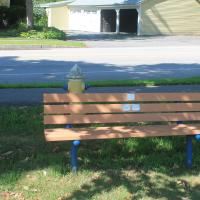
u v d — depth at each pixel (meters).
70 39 35.78
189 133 7.61
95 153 8.12
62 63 20.78
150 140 8.47
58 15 60.47
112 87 14.43
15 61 21.53
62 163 7.56
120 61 21.88
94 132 7.47
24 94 13.02
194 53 26.12
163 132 7.58
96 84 14.45
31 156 7.90
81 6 55.84
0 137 8.87
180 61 22.25
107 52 26.02
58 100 7.70
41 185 6.78
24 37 33.50
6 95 12.84
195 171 7.50
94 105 7.77
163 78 16.25
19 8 41.62
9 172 7.11
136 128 7.80
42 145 8.48
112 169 7.44
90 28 54.28
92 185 6.84
